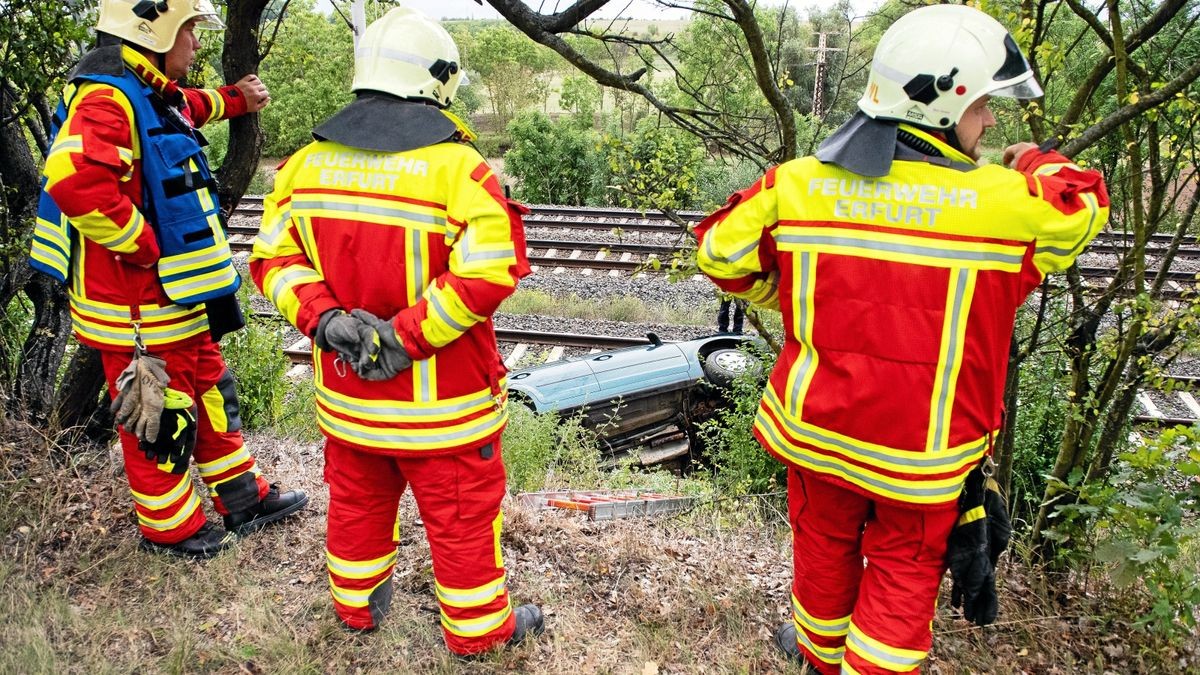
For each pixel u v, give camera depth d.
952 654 3.13
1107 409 3.95
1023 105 3.41
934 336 2.19
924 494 2.33
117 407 2.98
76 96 2.78
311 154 2.54
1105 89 4.11
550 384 6.60
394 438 2.58
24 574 3.13
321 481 4.23
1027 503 4.73
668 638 3.14
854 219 2.21
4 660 2.70
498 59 28.00
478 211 2.34
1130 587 3.45
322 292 2.53
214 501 3.56
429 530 2.74
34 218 4.20
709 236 2.49
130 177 2.87
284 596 3.25
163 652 2.90
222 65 3.79
